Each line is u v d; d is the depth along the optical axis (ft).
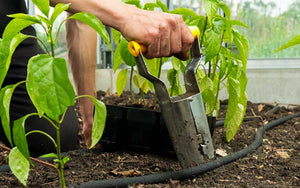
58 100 2.27
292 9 11.72
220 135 6.47
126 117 5.15
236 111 5.41
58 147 3.10
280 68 11.62
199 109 3.91
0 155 5.40
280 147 5.95
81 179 4.07
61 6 2.64
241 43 5.03
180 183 4.08
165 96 3.78
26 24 2.71
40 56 2.29
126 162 4.69
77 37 5.29
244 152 5.24
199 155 4.05
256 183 4.09
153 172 4.35
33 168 4.48
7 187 3.90
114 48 12.69
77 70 5.42
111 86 12.86
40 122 5.98
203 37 5.11
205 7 4.25
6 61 2.49
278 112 9.86
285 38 11.94
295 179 4.29
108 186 3.84
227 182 4.13
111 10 3.36
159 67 5.31
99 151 5.31
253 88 11.82
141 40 3.43
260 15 11.96
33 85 2.23
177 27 3.60
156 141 4.94
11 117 5.91
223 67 4.99
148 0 11.70
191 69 3.91
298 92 11.57
